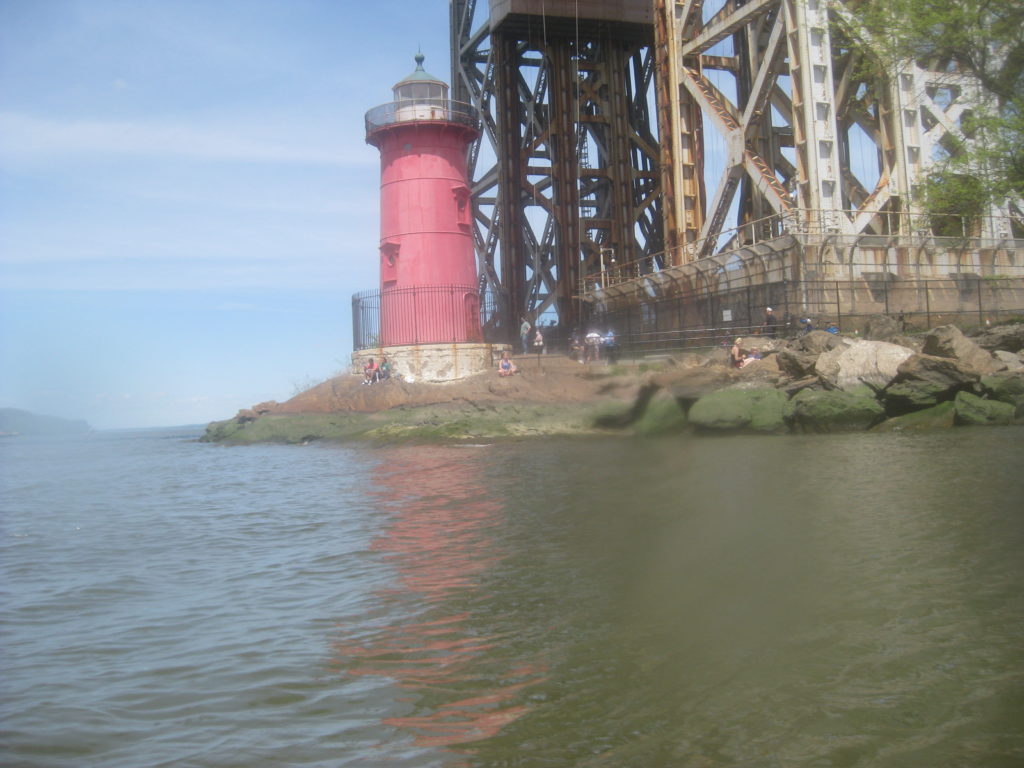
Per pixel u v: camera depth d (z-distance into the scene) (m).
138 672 6.29
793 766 4.32
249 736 5.04
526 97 53.12
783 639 6.03
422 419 30.84
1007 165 23.14
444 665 6.05
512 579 8.35
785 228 32.34
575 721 4.98
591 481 14.98
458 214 40.47
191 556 11.03
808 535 9.11
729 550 8.78
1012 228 34.19
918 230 32.38
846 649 5.76
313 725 5.16
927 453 15.87
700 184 42.09
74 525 14.60
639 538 9.67
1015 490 11.05
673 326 38.62
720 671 5.54
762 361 27.02
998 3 21.52
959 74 23.56
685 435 23.27
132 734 5.14
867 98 36.06
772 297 32.03
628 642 6.22
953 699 4.93
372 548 10.59
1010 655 5.48
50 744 5.01
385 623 7.19
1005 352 24.28
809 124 32.75
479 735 4.89
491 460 21.16
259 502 16.58
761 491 12.30
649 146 52.53
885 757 4.35
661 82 43.19
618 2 49.28
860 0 30.50
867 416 22.16
